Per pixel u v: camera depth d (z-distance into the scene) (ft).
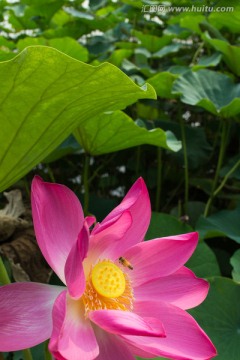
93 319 1.38
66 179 4.07
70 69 1.32
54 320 1.29
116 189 4.27
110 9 5.57
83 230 1.34
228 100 3.25
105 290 1.51
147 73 3.65
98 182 4.19
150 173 3.98
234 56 3.47
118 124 2.39
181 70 3.56
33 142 1.57
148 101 3.69
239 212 3.09
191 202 3.60
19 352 2.13
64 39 3.51
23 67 1.30
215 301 2.12
